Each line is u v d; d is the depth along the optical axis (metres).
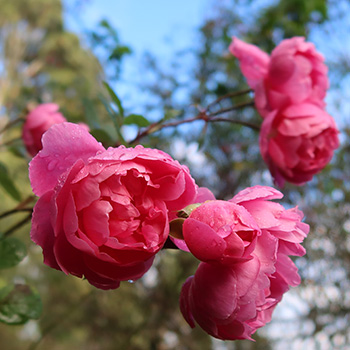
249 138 0.84
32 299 0.36
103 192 0.23
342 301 0.84
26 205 0.47
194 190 0.24
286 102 0.43
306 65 0.43
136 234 0.23
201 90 0.81
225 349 1.09
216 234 0.23
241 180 0.84
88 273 0.24
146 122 0.42
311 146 0.42
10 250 0.35
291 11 0.77
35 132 0.50
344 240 0.84
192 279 0.28
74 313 1.27
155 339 1.01
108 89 0.41
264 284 0.24
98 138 0.41
